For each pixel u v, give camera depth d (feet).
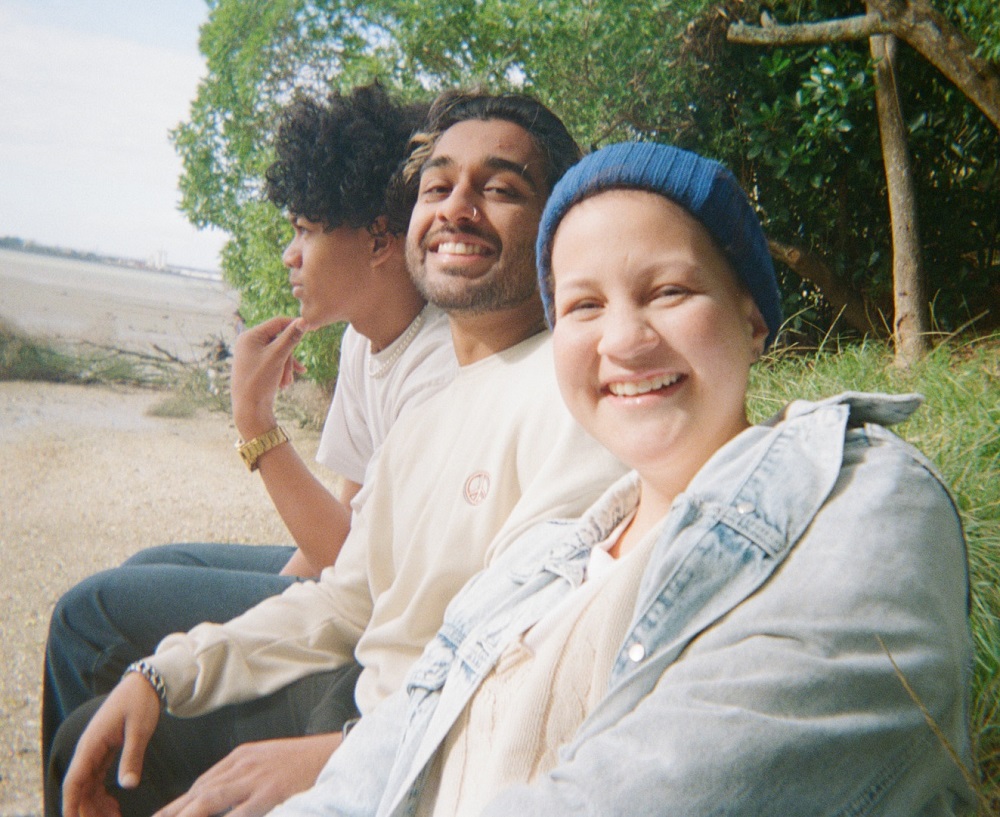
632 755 1.57
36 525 12.02
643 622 1.75
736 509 1.76
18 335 26.55
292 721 3.21
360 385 4.21
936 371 7.07
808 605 1.58
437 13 11.76
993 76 8.90
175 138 14.61
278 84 13.62
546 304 2.27
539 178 3.24
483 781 1.99
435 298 3.26
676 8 11.18
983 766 3.10
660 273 1.95
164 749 3.12
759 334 2.10
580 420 2.13
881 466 1.73
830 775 1.49
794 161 10.89
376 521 3.28
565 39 11.55
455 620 2.39
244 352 4.00
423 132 3.55
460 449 3.09
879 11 9.13
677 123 11.53
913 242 9.37
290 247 4.00
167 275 92.89
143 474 14.99
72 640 3.69
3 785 6.03
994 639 3.52
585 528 2.29
